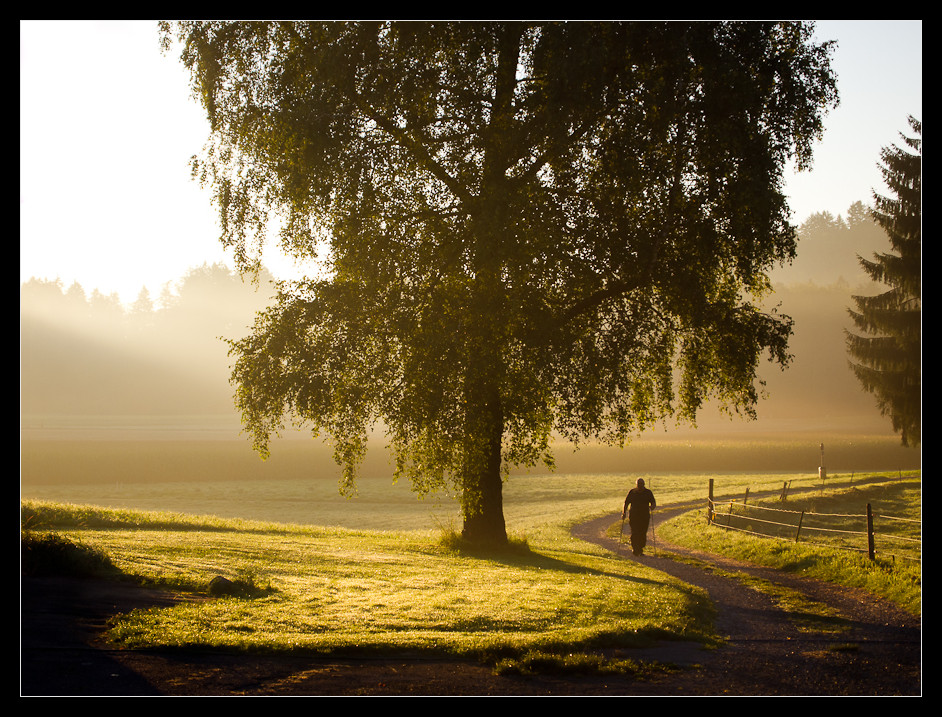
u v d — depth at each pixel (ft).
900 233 125.59
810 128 55.11
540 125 48.67
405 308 51.55
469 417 49.96
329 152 49.60
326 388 53.93
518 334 50.93
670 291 54.29
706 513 97.81
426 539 75.46
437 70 50.06
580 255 52.16
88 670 23.89
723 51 50.83
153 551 50.14
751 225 52.85
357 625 33.01
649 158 48.85
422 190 53.21
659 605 40.06
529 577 49.32
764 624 37.96
